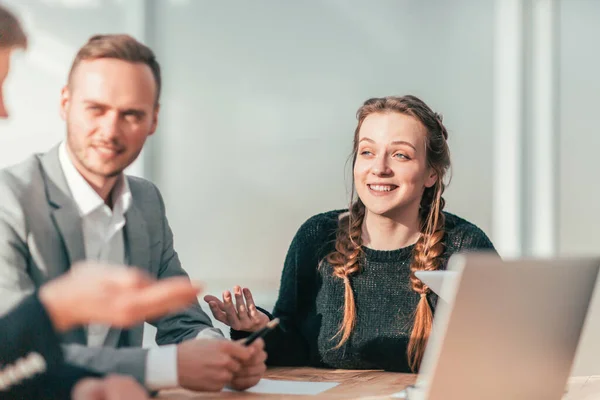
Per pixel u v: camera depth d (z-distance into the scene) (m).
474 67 4.77
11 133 4.41
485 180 4.82
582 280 1.26
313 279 2.18
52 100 4.48
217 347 1.46
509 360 1.22
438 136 2.12
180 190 4.75
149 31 4.70
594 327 4.12
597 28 4.91
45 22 4.49
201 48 4.73
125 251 1.72
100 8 4.58
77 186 1.62
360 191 2.10
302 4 4.70
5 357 1.01
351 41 4.71
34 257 1.51
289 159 4.73
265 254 4.75
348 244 2.14
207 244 4.75
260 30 4.72
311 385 1.64
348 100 4.72
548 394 1.31
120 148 1.53
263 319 1.90
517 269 1.18
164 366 1.40
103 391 0.56
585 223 4.95
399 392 1.56
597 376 1.79
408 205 2.10
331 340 2.06
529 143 4.90
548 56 4.86
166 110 4.75
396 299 2.07
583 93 4.95
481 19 4.76
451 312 1.14
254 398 1.47
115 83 1.50
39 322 1.02
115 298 0.61
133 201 1.81
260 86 4.73
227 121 4.75
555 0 4.85
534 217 4.91
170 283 0.62
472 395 1.20
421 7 4.72
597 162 4.95
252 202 4.75
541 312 1.22
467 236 2.14
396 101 2.09
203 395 1.49
